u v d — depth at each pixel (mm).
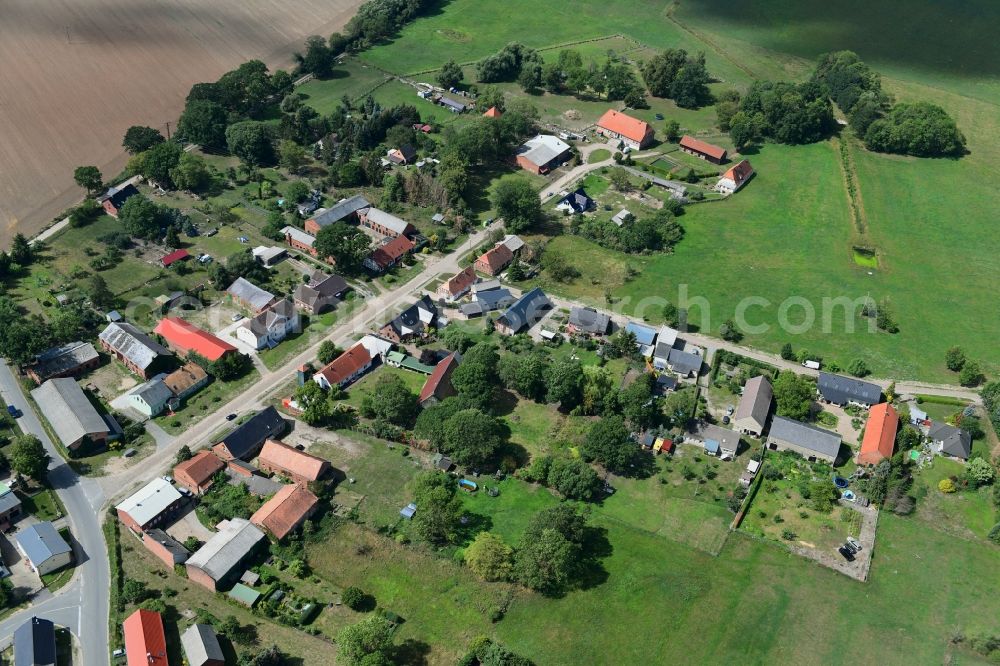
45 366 190750
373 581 148000
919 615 146250
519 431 184875
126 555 151500
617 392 189250
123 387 192250
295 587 146500
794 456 180250
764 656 138250
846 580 152375
